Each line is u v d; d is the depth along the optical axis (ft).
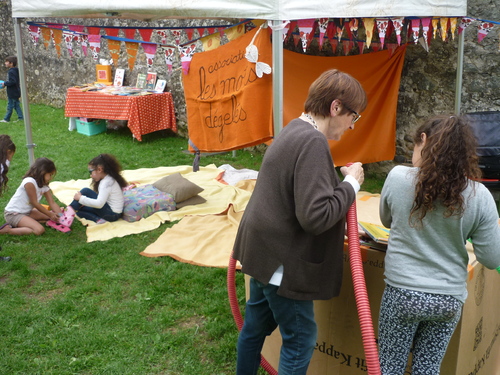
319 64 18.86
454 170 5.37
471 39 17.13
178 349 9.29
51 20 33.14
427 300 5.63
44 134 27.71
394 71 18.51
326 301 7.39
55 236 14.47
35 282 11.95
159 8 10.87
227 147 13.44
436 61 17.93
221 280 11.89
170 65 13.21
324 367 7.68
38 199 14.85
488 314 7.37
